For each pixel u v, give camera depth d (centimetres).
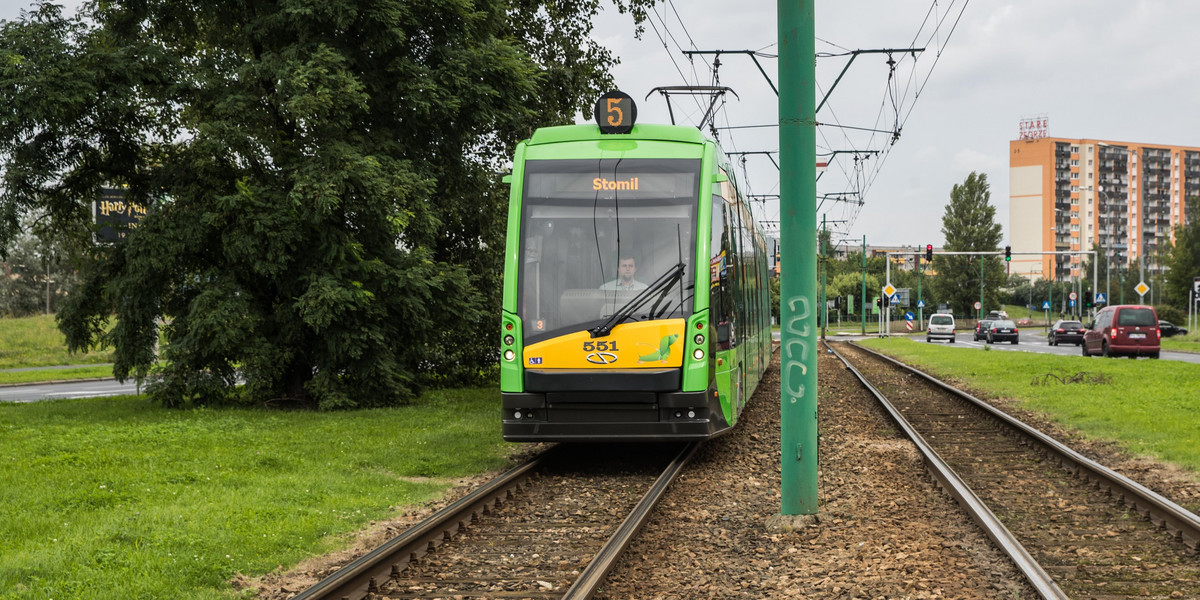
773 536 774
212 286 1862
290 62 1769
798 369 832
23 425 1573
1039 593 563
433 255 2102
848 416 1709
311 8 1777
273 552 736
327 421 1667
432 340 2141
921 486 980
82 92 1739
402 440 1409
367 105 1814
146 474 1065
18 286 6562
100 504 912
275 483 1034
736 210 1416
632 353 1116
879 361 3825
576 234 1152
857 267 13712
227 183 1864
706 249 1149
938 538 737
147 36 1931
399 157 1970
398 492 1010
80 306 1988
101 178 1998
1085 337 4050
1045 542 734
